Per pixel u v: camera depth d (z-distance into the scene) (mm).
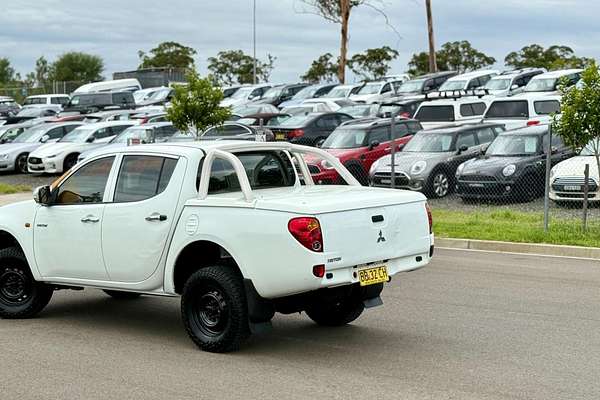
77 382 7758
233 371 8047
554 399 7105
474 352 8648
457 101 28969
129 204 9242
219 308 8562
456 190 21391
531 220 17875
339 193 8883
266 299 8375
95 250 9516
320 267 7902
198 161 8984
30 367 8289
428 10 50344
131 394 7379
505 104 28141
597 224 16953
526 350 8695
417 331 9609
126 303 11516
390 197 8609
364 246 8250
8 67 94125
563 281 12477
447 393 7281
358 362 8320
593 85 15219
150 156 9281
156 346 9078
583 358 8359
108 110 44594
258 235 8180
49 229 9906
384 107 33719
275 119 33031
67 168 31906
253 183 9602
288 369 8094
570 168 19562
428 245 8945
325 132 30312
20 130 37750
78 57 89000
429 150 22875
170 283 8977
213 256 9109
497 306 10859
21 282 10445
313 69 66312
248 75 72250
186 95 24594
